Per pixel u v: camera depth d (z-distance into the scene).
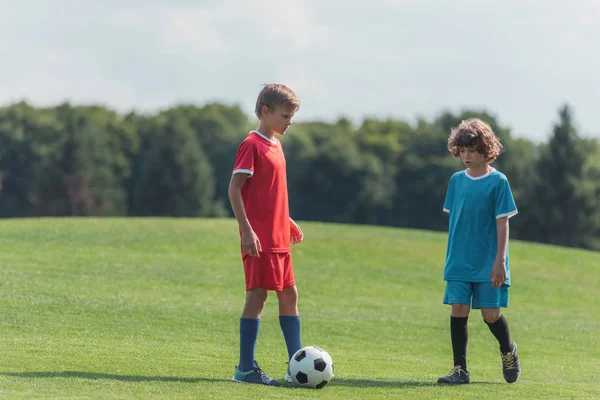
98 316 20.64
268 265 12.37
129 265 32.03
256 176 12.41
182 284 29.44
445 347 21.42
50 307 21.05
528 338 24.39
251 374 12.28
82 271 29.36
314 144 164.25
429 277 36.81
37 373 11.80
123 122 173.38
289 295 12.87
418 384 12.89
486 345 22.50
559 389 12.93
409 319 26.22
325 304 28.62
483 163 13.65
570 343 23.75
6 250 32.38
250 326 12.41
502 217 13.30
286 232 12.71
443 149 154.62
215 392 10.91
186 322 21.25
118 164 159.50
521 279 38.88
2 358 13.06
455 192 13.84
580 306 33.69
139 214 149.88
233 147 173.12
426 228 147.62
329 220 148.88
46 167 151.38
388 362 17.03
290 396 10.86
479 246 13.46
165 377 12.16
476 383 13.37
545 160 130.12
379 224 148.25
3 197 155.62
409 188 148.38
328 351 18.61
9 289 23.12
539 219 127.81
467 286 13.52
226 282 30.84
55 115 173.38
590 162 136.25
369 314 26.75
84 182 151.75
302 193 150.62
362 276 35.69
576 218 127.81
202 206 149.75
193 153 150.25
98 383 11.18
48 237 36.50
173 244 38.00
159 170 148.50
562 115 130.75
